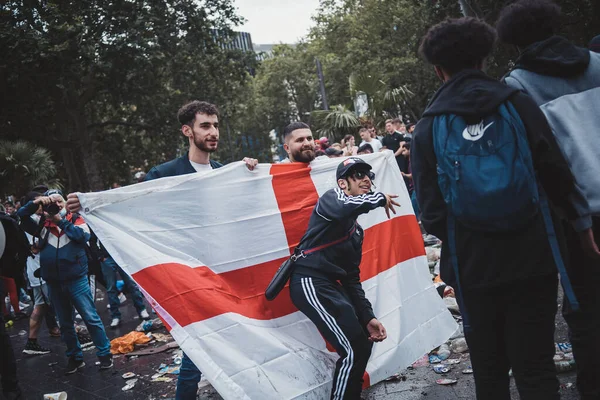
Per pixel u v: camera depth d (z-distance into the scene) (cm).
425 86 3042
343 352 308
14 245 467
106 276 726
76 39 2075
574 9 1516
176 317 315
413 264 417
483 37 229
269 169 382
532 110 212
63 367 570
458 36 229
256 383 310
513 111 210
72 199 328
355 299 328
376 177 425
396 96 2488
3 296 455
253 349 320
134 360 557
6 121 2431
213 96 2612
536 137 209
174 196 349
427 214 229
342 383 302
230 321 320
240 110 2908
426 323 406
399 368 377
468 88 218
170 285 320
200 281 330
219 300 326
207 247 350
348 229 322
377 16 3222
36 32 2023
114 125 3072
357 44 3350
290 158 407
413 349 389
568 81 245
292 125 402
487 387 227
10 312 923
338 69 4062
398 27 3144
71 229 513
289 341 340
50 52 2005
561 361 356
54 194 527
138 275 322
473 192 205
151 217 342
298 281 318
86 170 2623
